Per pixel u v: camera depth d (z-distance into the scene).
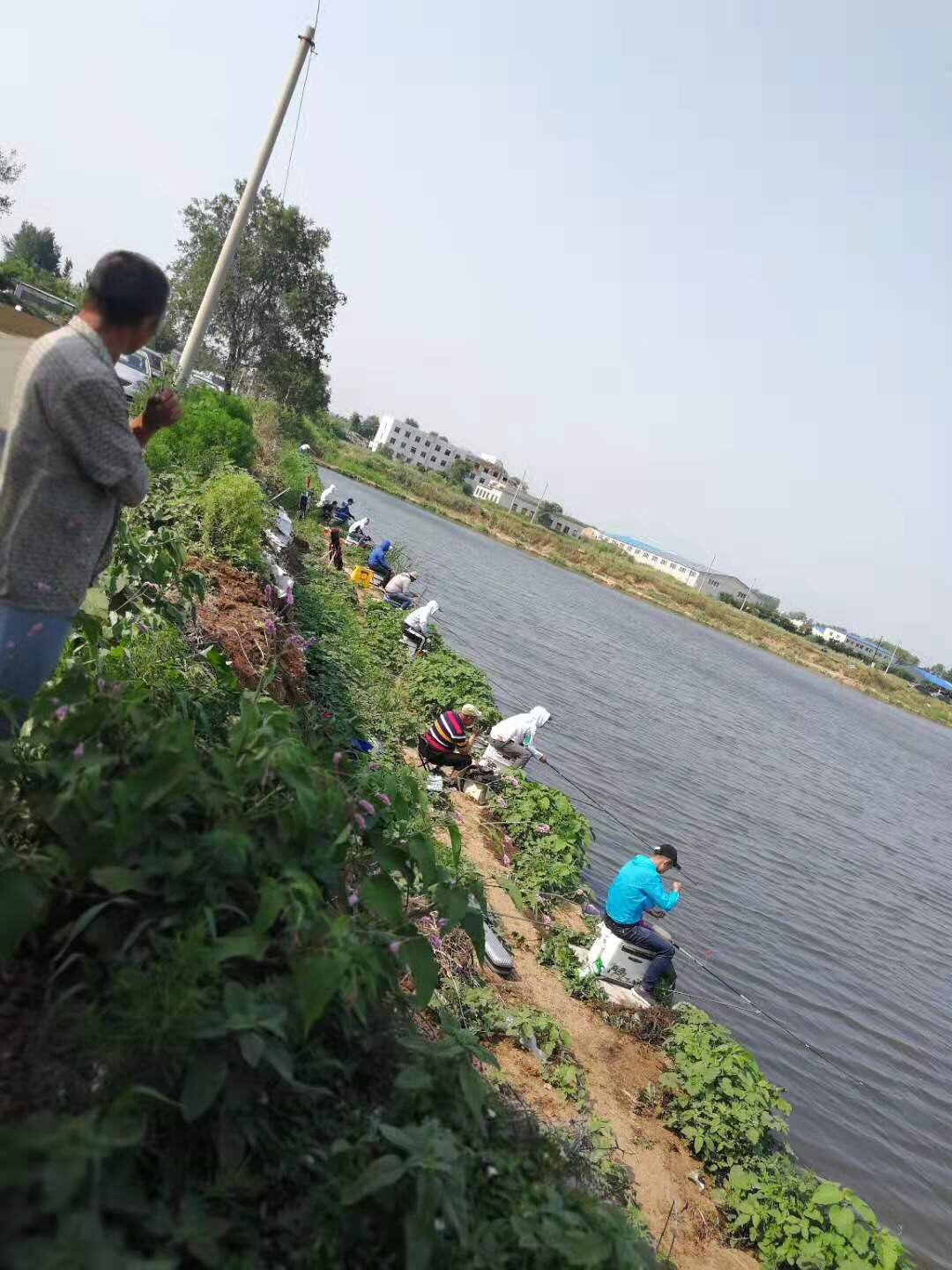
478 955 3.72
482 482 185.12
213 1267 2.23
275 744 3.47
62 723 3.25
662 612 111.06
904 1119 8.98
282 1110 2.84
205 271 41.31
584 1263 2.85
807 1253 5.84
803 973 11.81
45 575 3.18
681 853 14.70
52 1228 1.92
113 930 2.91
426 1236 2.54
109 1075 2.48
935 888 20.31
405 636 17.44
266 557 13.15
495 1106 3.99
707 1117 6.77
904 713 130.75
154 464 13.79
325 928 3.09
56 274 98.50
